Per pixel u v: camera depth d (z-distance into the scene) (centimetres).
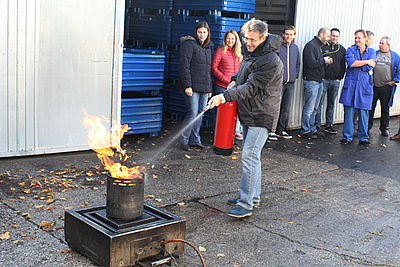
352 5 1104
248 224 486
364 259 425
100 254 358
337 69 959
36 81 638
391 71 998
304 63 931
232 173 661
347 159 801
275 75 474
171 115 1002
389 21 1241
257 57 479
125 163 667
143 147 769
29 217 458
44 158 655
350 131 923
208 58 755
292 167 721
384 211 555
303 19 995
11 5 602
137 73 800
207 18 890
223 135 531
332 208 552
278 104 492
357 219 523
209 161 712
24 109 635
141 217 381
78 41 662
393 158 831
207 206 527
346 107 920
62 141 675
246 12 911
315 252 432
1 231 425
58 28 642
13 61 616
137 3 1013
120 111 745
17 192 523
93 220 377
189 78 742
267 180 643
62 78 658
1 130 624
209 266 391
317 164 753
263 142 498
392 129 1124
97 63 684
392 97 1023
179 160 705
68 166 629
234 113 529
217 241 440
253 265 399
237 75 512
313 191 611
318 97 958
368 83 899
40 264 372
